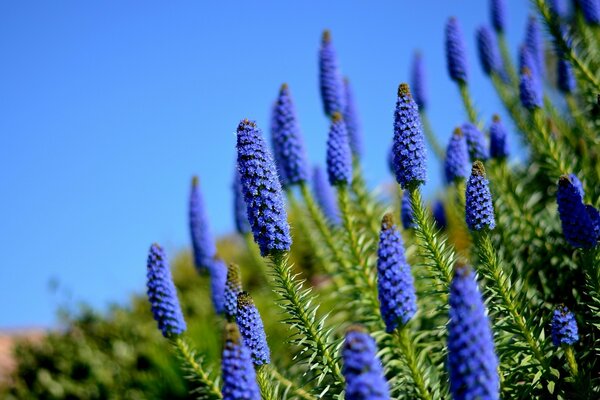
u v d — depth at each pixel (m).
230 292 2.38
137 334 4.13
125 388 3.80
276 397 2.27
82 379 4.00
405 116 2.32
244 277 4.48
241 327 2.22
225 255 4.86
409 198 2.38
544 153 2.87
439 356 2.45
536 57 3.43
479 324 1.85
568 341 2.27
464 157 2.74
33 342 4.50
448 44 3.11
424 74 3.38
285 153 3.00
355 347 1.82
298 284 2.35
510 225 2.83
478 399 1.84
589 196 2.65
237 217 3.18
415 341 2.50
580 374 2.29
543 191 3.12
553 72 3.74
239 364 1.98
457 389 1.86
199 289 4.57
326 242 3.02
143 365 3.89
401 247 2.10
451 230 3.17
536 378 2.32
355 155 3.18
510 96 3.34
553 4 3.36
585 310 2.50
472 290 1.86
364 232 3.02
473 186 2.31
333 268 3.15
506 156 2.90
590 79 2.84
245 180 2.23
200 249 3.22
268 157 2.24
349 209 2.81
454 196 2.99
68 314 4.38
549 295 2.60
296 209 3.09
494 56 3.38
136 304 4.69
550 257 2.70
